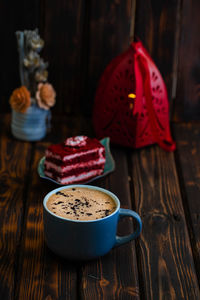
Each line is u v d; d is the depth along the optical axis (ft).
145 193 2.72
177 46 3.50
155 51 3.44
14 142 3.20
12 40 3.40
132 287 2.08
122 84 3.07
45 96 3.11
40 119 3.17
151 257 2.24
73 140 2.75
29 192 2.66
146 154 3.15
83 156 2.73
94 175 2.82
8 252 2.23
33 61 3.07
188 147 3.25
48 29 3.39
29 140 3.21
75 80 3.51
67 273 2.14
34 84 3.17
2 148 3.11
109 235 2.12
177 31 3.43
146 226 2.45
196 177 2.91
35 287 2.06
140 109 3.07
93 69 3.48
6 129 3.36
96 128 3.27
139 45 3.07
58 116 3.57
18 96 3.06
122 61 3.07
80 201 2.22
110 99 3.12
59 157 2.66
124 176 2.87
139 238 2.36
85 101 3.58
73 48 3.43
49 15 3.35
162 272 2.17
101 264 2.19
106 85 3.14
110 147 3.21
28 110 3.11
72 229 2.05
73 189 2.32
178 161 3.11
